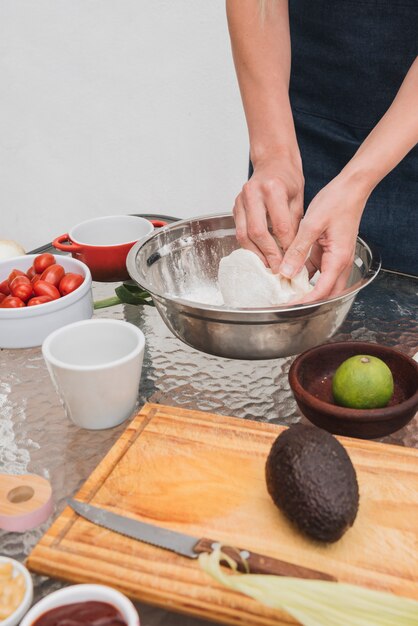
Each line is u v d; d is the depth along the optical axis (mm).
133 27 2074
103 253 1090
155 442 765
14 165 2496
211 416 799
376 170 905
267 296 912
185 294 1064
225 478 717
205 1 1956
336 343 854
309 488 617
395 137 912
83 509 670
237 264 937
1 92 2363
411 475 716
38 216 2568
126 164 2320
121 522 657
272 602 559
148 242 1016
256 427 783
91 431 816
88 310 1027
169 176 2273
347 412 743
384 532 655
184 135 2182
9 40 2252
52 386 901
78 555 628
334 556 631
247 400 857
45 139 2393
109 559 625
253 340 851
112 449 749
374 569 619
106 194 2406
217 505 687
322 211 880
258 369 919
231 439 767
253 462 737
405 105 924
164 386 887
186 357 948
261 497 695
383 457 736
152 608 610
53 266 1032
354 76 1199
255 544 645
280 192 945
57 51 2213
